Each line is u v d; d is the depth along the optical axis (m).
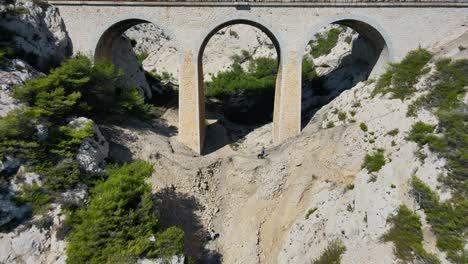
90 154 19.73
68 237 16.44
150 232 17.28
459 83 20.83
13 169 17.48
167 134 29.70
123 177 18.03
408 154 19.58
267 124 37.59
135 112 29.14
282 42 27.03
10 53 21.47
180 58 26.72
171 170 24.45
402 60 27.61
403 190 18.62
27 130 17.72
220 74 48.84
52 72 21.53
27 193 17.11
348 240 19.08
